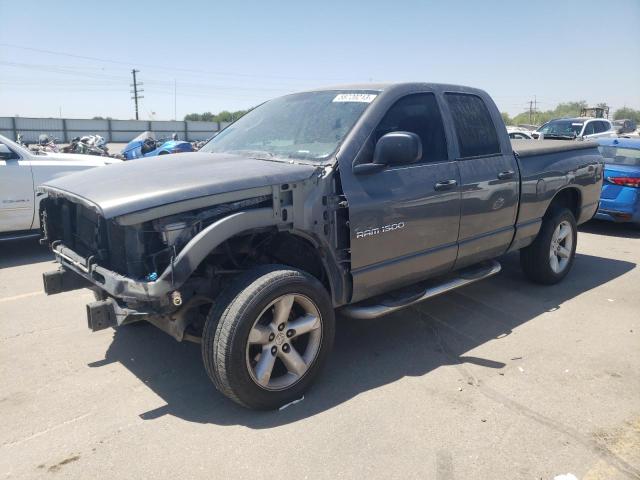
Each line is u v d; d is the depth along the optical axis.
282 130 4.18
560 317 4.88
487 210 4.60
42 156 7.52
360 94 4.07
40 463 2.78
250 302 3.03
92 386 3.59
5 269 6.51
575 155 5.81
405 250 3.96
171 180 3.18
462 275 4.71
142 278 3.00
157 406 3.35
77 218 3.66
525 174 4.99
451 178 4.22
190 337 3.41
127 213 2.84
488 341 4.36
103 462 2.79
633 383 3.65
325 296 3.41
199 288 3.28
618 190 8.38
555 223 5.52
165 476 2.69
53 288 3.72
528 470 2.74
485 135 4.71
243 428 3.10
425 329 4.60
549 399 3.44
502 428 3.11
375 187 3.70
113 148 37.03
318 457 2.84
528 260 5.63
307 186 3.39
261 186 3.18
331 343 3.51
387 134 3.55
